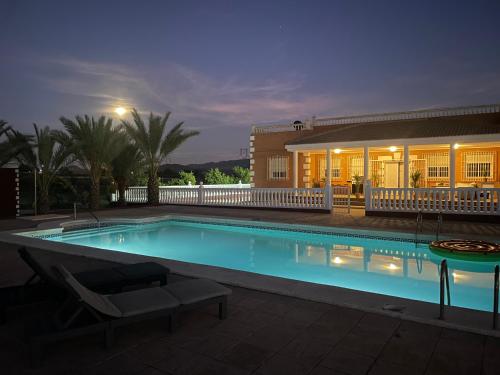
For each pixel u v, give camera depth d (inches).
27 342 147.2
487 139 702.5
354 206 840.9
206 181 1428.4
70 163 755.4
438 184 917.8
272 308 209.8
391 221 576.4
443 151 922.7
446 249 365.1
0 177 659.4
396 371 141.7
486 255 350.0
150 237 557.0
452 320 185.3
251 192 787.4
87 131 806.5
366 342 166.4
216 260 420.8
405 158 773.9
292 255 437.4
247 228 605.3
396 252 439.2
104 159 824.9
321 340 169.0
